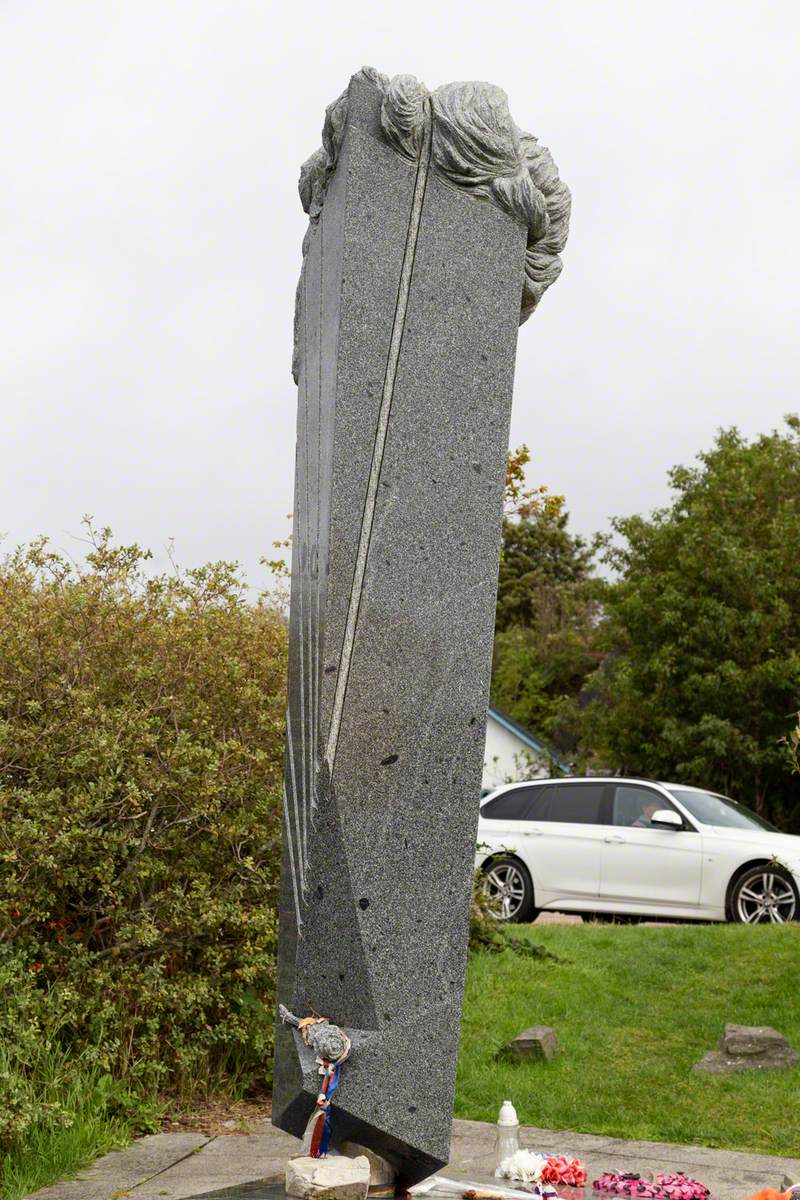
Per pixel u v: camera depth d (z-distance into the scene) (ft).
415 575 14.47
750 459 73.46
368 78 15.10
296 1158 13.50
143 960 22.04
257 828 22.65
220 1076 21.89
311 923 13.94
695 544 69.36
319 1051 13.50
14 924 20.71
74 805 20.79
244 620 26.84
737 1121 20.77
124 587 24.82
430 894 14.12
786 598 67.72
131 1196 15.80
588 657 110.32
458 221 15.17
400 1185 14.30
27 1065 19.13
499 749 87.35
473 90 15.33
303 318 16.97
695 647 67.56
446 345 14.94
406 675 14.29
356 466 14.39
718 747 64.13
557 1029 26.23
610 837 41.70
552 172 16.11
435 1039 13.96
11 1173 16.84
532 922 43.01
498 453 15.05
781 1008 26.78
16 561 24.59
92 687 22.13
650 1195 14.97
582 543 153.79
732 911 39.63
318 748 13.97
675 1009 27.40
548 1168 15.42
